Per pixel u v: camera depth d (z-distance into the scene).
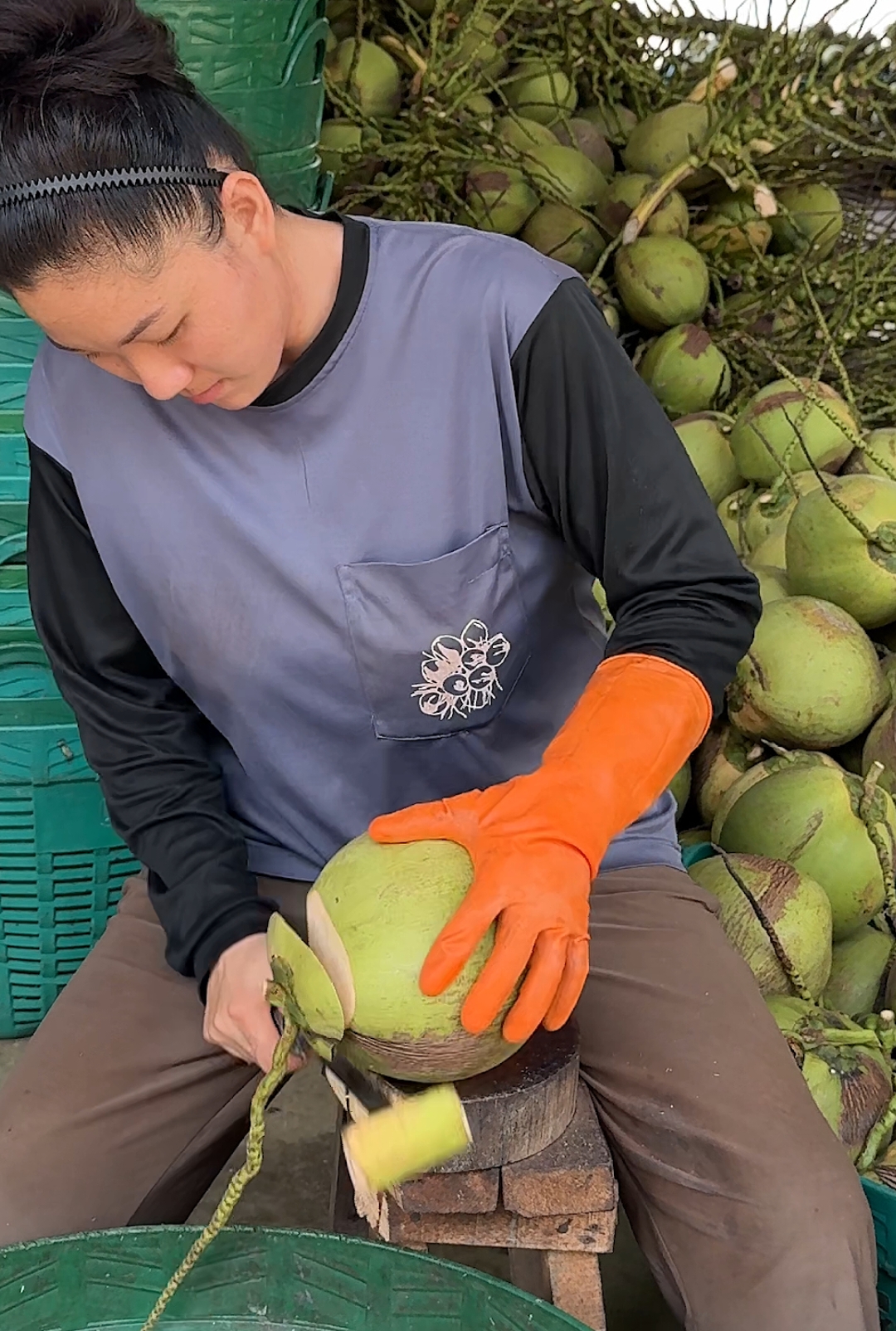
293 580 1.41
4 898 2.20
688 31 3.58
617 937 1.52
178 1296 1.16
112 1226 1.41
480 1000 1.06
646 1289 1.80
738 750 2.27
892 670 2.25
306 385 1.35
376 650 1.45
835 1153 1.32
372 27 3.33
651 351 3.00
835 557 2.22
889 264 3.10
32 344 1.75
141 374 1.16
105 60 1.06
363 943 1.11
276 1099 2.15
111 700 1.55
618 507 1.37
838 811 1.97
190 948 1.44
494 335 1.34
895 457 2.56
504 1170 1.19
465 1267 1.11
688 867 1.98
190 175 1.08
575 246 3.20
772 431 2.58
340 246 1.35
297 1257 1.15
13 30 1.05
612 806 1.17
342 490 1.39
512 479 1.41
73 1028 1.49
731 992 1.46
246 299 1.15
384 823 1.18
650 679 1.27
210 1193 1.97
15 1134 1.40
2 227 1.04
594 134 3.47
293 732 1.53
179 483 1.41
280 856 1.61
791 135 3.05
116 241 1.05
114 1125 1.42
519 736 1.56
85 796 2.12
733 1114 1.33
